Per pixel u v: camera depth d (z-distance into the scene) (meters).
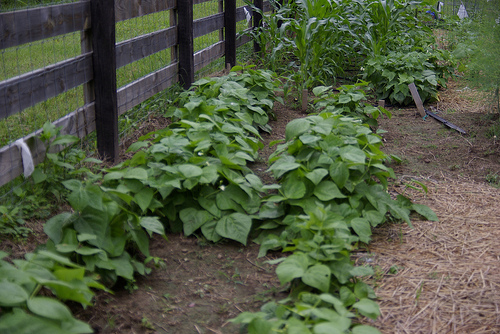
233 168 3.70
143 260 3.11
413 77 6.59
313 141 3.54
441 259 3.05
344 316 2.14
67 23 3.70
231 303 2.75
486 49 5.52
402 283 2.81
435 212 3.69
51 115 4.55
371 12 7.74
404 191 4.06
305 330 2.05
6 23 3.07
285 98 6.51
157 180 3.46
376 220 3.38
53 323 1.93
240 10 8.44
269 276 3.00
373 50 7.12
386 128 5.75
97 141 4.29
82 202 2.66
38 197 3.41
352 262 2.87
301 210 3.39
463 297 2.65
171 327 2.54
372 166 3.71
